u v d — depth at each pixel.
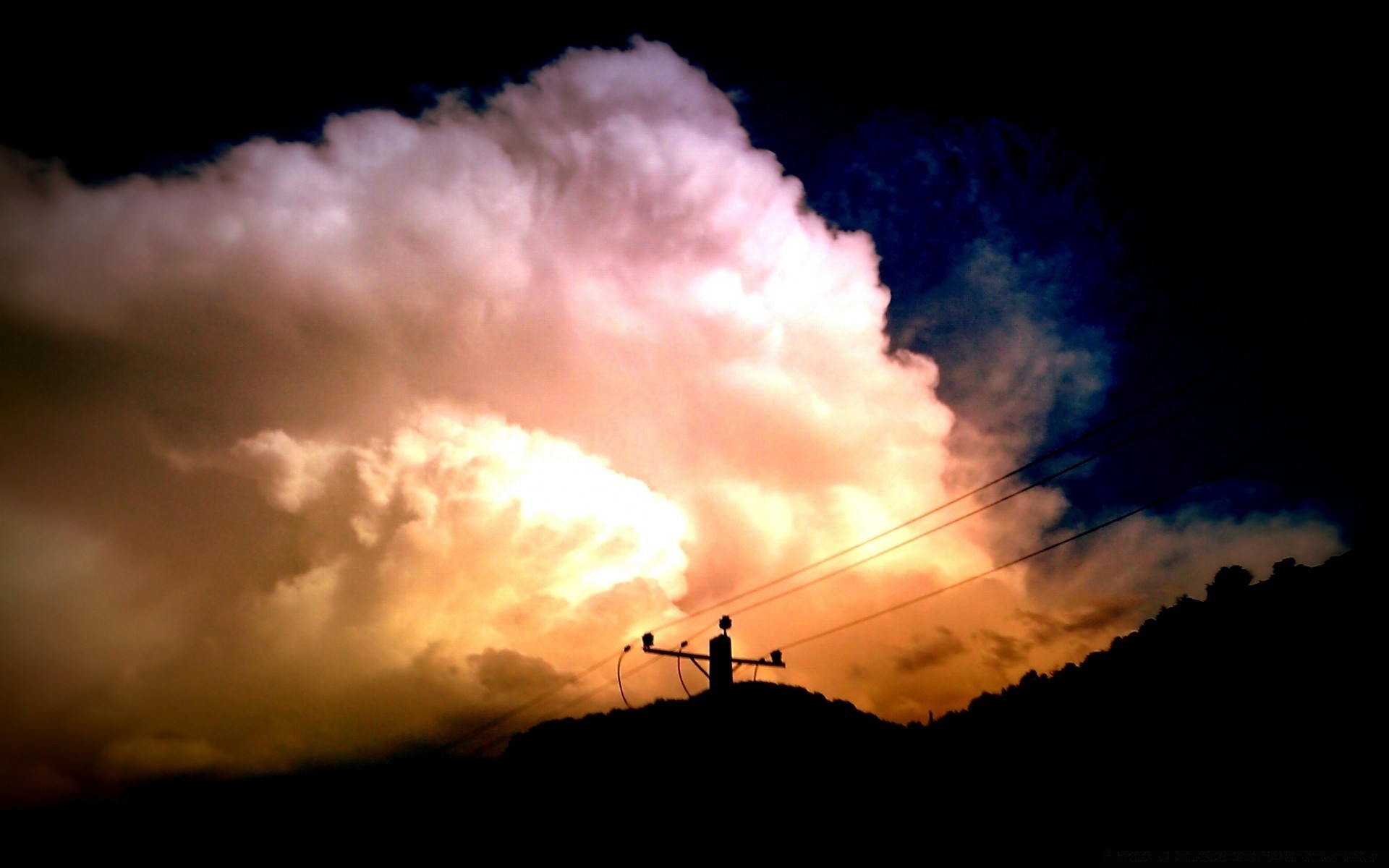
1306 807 17.42
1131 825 20.00
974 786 25.33
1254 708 20.92
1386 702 18.38
